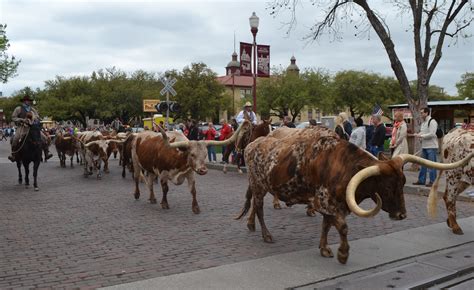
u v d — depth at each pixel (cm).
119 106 6034
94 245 684
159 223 831
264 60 1856
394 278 533
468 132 740
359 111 5766
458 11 1505
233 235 742
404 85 1584
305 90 5278
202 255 630
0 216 896
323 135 604
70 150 1894
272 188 644
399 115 1239
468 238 712
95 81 6525
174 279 528
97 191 1230
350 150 558
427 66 1573
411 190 1154
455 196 750
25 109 1340
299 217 882
